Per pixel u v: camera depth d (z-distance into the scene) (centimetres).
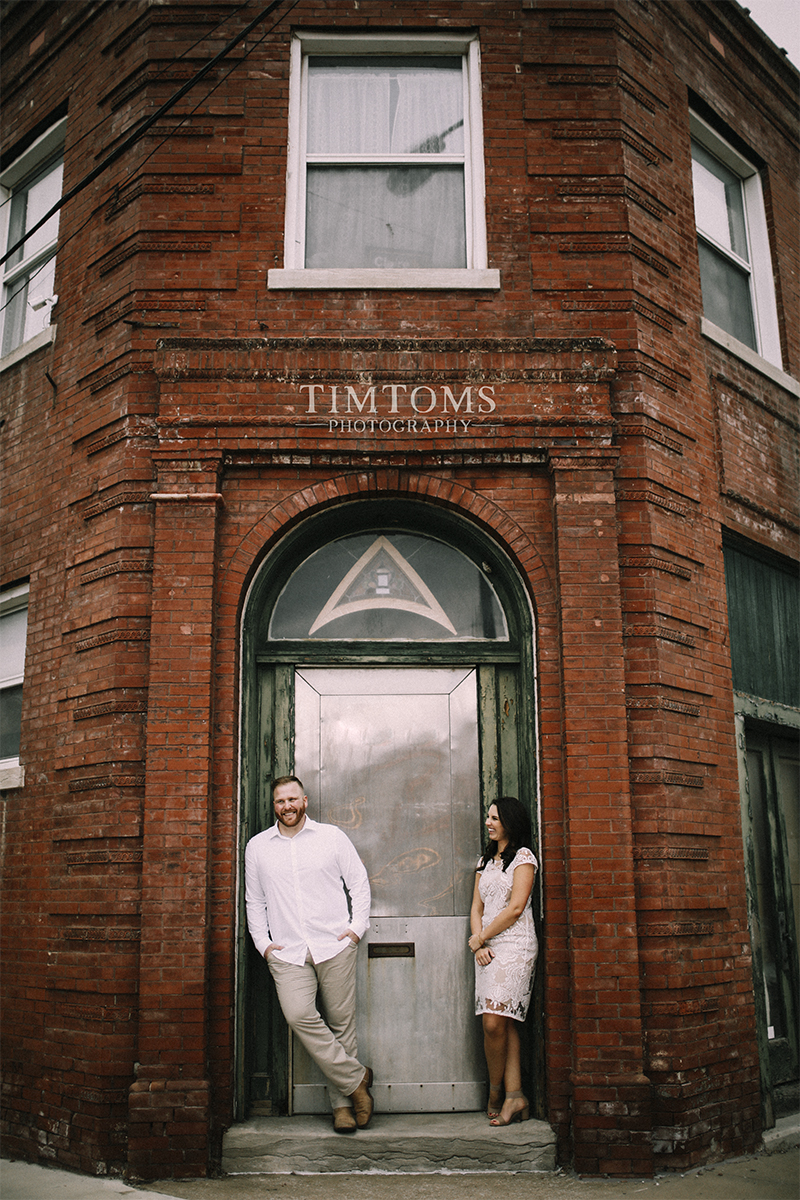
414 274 633
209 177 656
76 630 624
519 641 615
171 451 595
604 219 654
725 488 709
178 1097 517
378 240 677
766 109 879
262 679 614
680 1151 529
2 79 848
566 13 692
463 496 607
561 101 674
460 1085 573
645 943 552
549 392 609
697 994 563
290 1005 527
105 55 734
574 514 594
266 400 605
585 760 560
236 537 600
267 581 616
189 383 606
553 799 568
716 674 641
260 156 660
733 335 827
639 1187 497
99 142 714
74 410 673
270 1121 547
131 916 552
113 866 559
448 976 587
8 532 720
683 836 584
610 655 574
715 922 590
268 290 634
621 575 601
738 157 855
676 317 681
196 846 546
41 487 694
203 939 536
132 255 651
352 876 560
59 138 804
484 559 636
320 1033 527
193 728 561
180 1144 513
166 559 584
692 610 629
